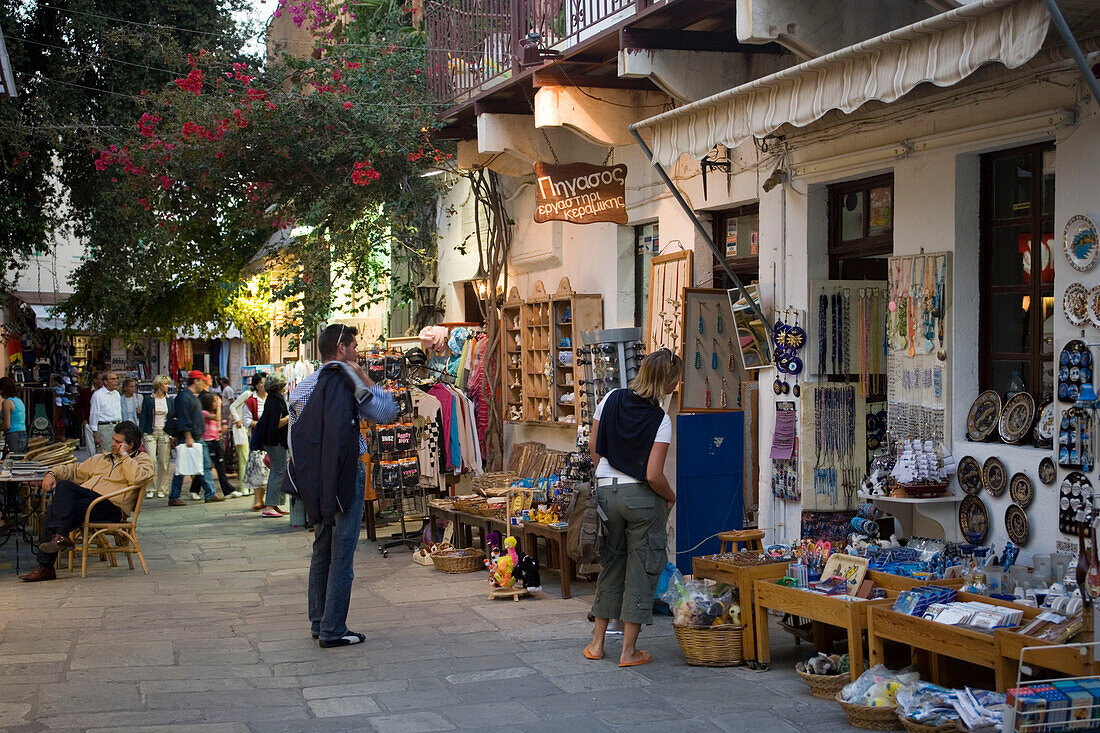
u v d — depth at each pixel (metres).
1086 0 4.65
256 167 12.48
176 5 15.14
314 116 11.93
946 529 6.58
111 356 27.50
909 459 6.55
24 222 14.38
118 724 5.15
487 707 5.43
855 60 5.14
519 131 10.34
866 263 8.03
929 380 6.75
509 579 8.19
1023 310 6.39
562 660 6.34
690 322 8.33
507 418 12.45
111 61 14.69
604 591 6.32
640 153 9.95
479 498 9.81
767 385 8.18
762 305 8.25
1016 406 6.27
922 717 4.73
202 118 12.10
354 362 6.97
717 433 7.80
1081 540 4.66
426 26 11.81
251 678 6.00
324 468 6.60
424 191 12.65
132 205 13.41
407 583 8.85
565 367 11.23
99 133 13.98
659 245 9.75
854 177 7.50
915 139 6.82
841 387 7.76
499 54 10.22
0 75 8.26
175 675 6.06
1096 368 5.59
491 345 12.54
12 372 22.30
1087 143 5.64
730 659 6.12
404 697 5.62
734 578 6.21
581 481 8.45
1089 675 4.38
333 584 6.71
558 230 11.55
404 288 14.53
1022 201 6.39
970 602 5.24
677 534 7.68
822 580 6.00
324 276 12.48
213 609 7.92
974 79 6.28
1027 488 6.03
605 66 8.86
